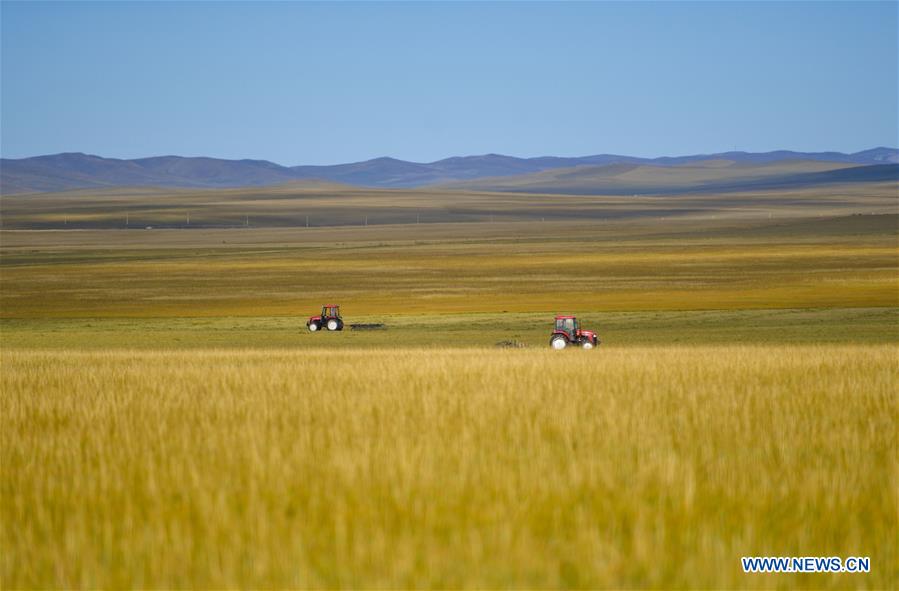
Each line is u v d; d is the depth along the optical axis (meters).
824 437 57.66
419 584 33.97
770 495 43.56
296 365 126.31
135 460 51.81
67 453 54.09
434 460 49.84
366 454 50.62
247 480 47.28
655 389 84.06
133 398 82.25
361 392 84.44
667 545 37.69
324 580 34.53
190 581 34.75
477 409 70.19
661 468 47.28
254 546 37.59
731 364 115.12
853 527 39.34
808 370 105.56
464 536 38.31
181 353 179.62
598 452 52.78
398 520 40.47
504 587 33.97
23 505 43.59
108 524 39.97
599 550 36.50
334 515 40.72
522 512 41.22
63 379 103.50
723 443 56.59
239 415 70.00
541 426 61.84
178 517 41.22
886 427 62.09
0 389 91.50
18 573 35.94
